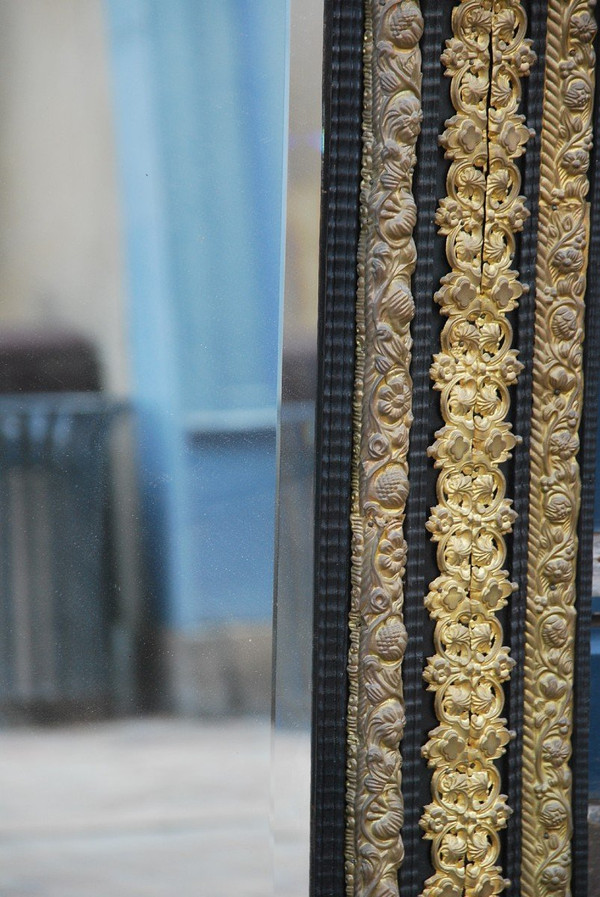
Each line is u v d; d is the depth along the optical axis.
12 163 1.94
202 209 1.95
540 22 1.95
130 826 1.97
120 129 1.94
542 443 1.98
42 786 1.97
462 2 1.94
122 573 1.96
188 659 1.97
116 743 1.97
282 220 1.95
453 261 1.96
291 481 1.96
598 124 1.97
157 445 1.96
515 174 1.96
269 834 1.97
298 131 1.94
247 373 1.96
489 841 1.98
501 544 1.98
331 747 1.96
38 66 1.94
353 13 1.94
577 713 1.99
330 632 1.96
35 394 1.95
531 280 1.97
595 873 2.02
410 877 1.98
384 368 1.95
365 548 1.96
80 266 1.95
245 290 1.96
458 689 1.97
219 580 1.97
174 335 1.96
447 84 1.95
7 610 1.96
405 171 1.94
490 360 1.97
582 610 1.99
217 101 1.95
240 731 1.97
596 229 1.97
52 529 1.96
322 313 1.95
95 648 1.97
